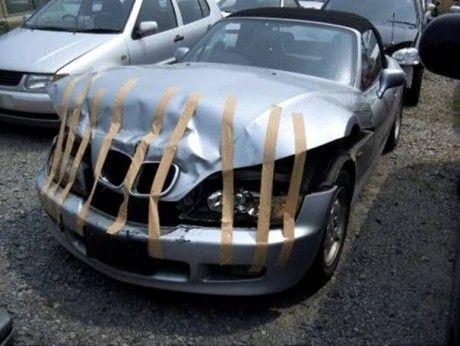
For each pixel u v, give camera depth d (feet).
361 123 12.94
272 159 9.95
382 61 18.39
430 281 12.47
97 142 11.00
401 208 16.44
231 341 10.16
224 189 9.93
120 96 11.16
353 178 12.74
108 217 10.56
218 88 11.27
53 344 9.82
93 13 23.02
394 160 20.74
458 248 9.97
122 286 11.60
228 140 10.09
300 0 42.29
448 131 24.85
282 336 10.37
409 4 30.17
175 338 10.16
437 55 8.43
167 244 9.89
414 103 28.91
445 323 10.92
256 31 15.93
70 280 11.75
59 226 11.57
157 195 9.99
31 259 12.51
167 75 12.19
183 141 10.18
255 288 10.37
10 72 19.65
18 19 36.19
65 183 11.56
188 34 25.88
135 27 22.62
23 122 20.06
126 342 9.99
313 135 10.22
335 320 10.91
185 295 11.40
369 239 14.38
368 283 12.28
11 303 10.90
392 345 10.22
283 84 12.16
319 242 10.79
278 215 10.20
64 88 12.46
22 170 17.85
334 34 15.66
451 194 17.69
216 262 9.92
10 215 14.60
